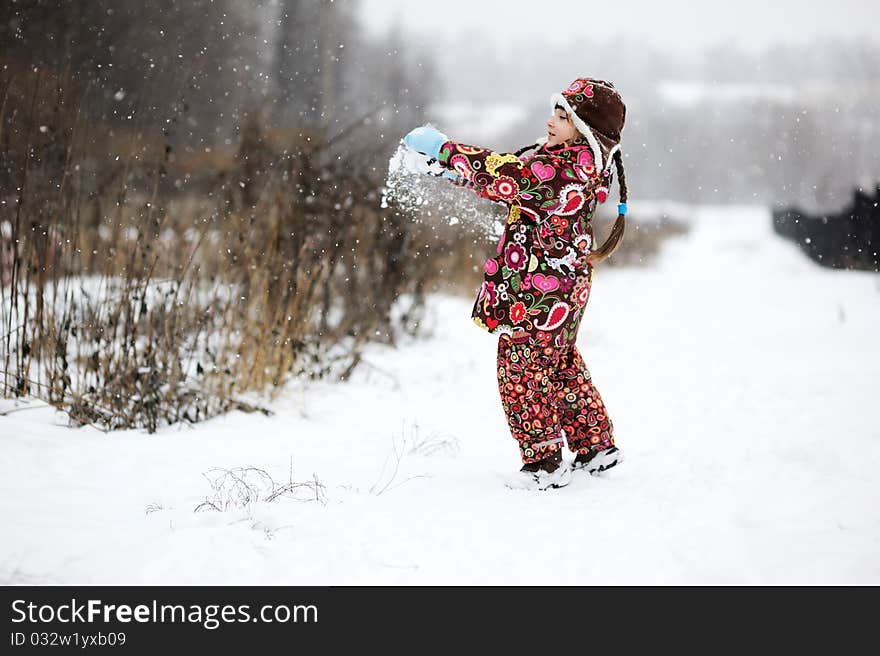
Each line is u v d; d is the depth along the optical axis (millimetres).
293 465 7422
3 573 5090
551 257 6734
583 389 7152
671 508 6367
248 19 16156
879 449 7930
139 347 9820
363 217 12477
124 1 12117
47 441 7578
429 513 6164
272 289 10328
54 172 9312
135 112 9734
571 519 6098
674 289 26406
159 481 6840
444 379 11523
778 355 13797
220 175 11367
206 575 5148
